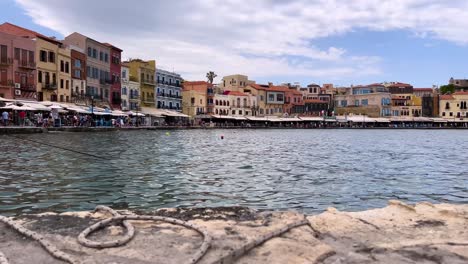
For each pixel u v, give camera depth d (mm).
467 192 15461
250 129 111688
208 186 15664
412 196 14570
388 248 5750
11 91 59125
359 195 14547
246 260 5215
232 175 18703
